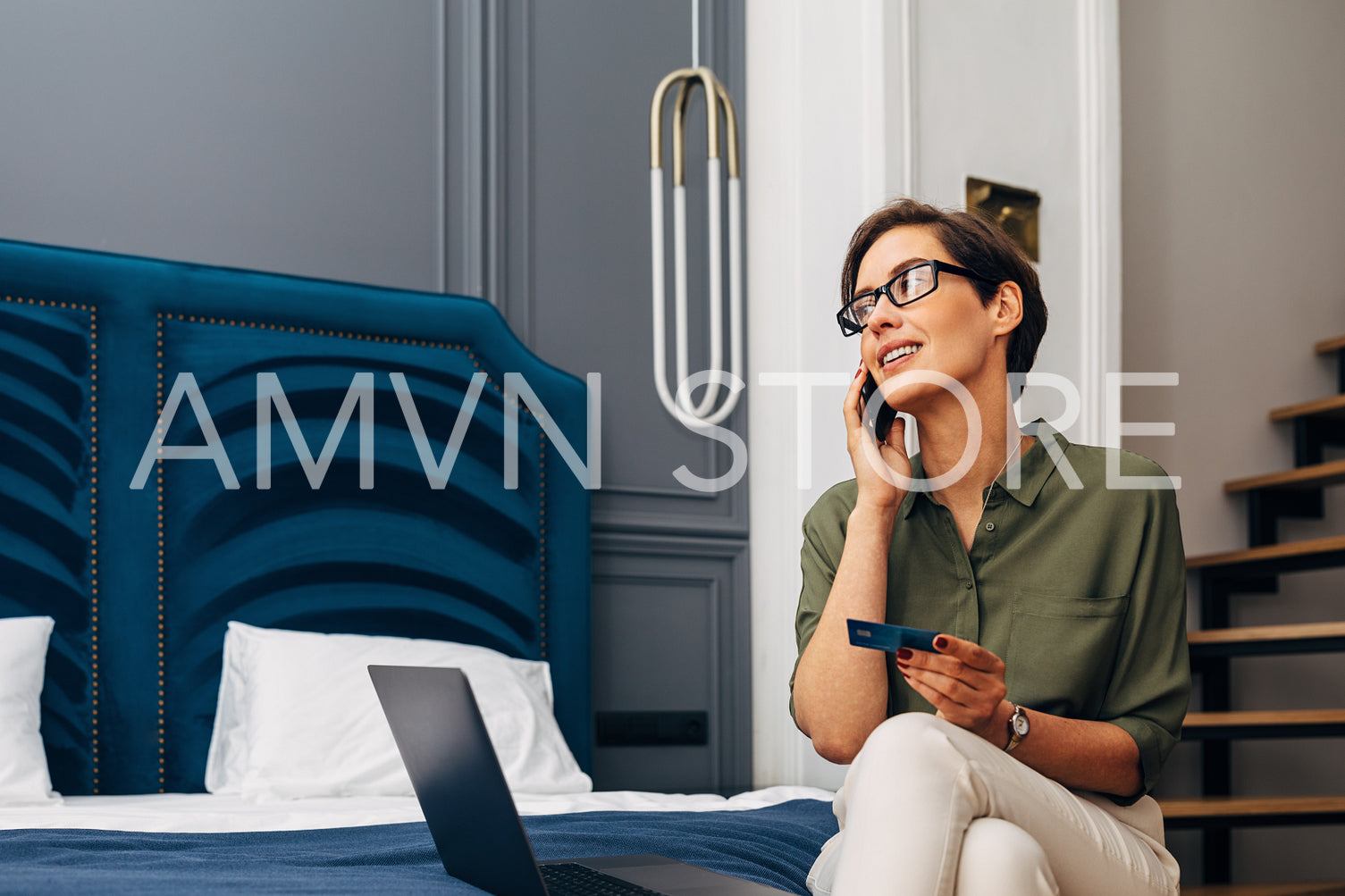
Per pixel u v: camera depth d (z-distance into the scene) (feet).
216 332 8.91
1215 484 11.89
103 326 8.56
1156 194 11.91
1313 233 12.71
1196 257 12.06
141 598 8.43
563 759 8.45
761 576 10.88
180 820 5.70
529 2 10.55
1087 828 3.36
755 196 11.21
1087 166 10.72
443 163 10.06
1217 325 12.08
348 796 7.55
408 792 7.68
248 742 7.81
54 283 8.41
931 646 3.26
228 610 8.68
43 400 8.32
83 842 4.46
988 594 4.10
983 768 3.07
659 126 9.14
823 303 10.37
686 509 10.78
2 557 8.07
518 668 9.16
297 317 9.17
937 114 10.07
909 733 3.06
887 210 4.41
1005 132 10.37
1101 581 4.02
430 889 3.32
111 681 8.27
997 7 10.47
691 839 5.08
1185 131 12.14
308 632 8.58
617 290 10.73
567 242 10.54
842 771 9.92
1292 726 9.84
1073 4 10.87
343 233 9.66
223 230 9.25
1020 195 10.29
